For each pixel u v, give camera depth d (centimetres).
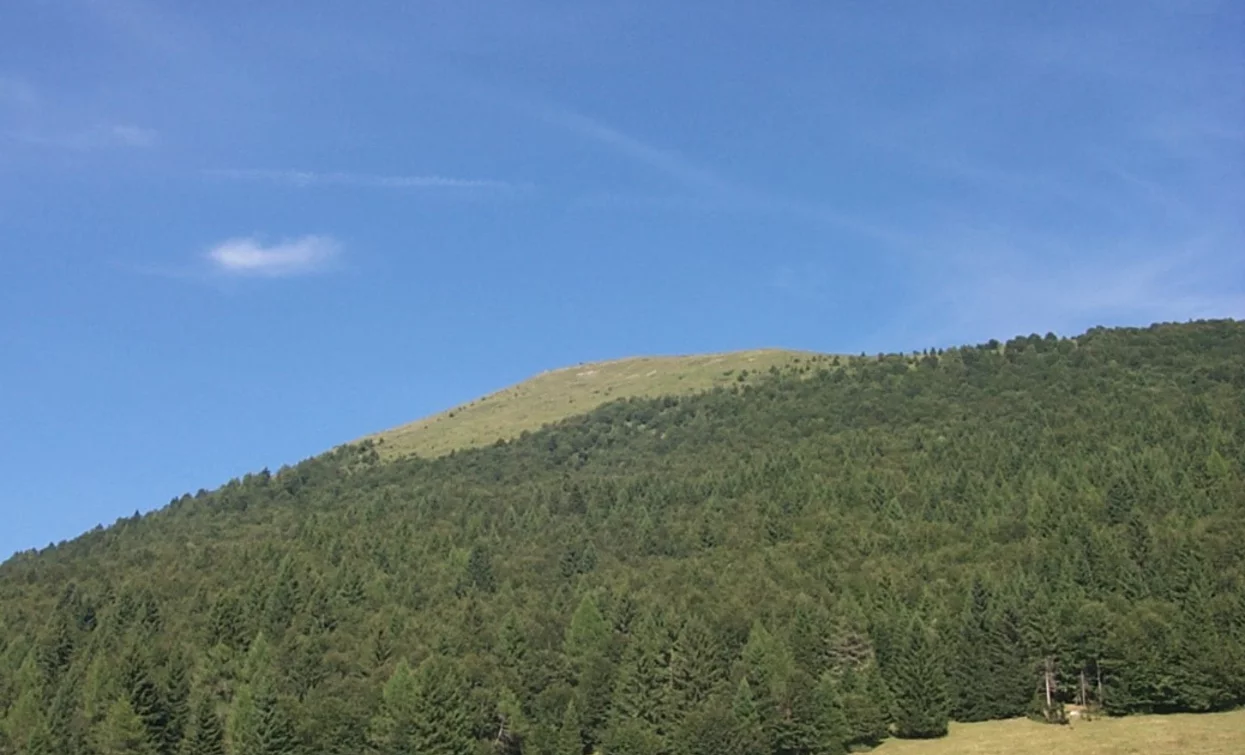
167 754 12212
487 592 16312
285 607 15525
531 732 12081
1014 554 15038
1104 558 14100
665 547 17450
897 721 12350
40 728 11669
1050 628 12756
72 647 15112
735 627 13725
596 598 14600
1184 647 12119
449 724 11694
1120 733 11281
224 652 14038
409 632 14662
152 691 12281
